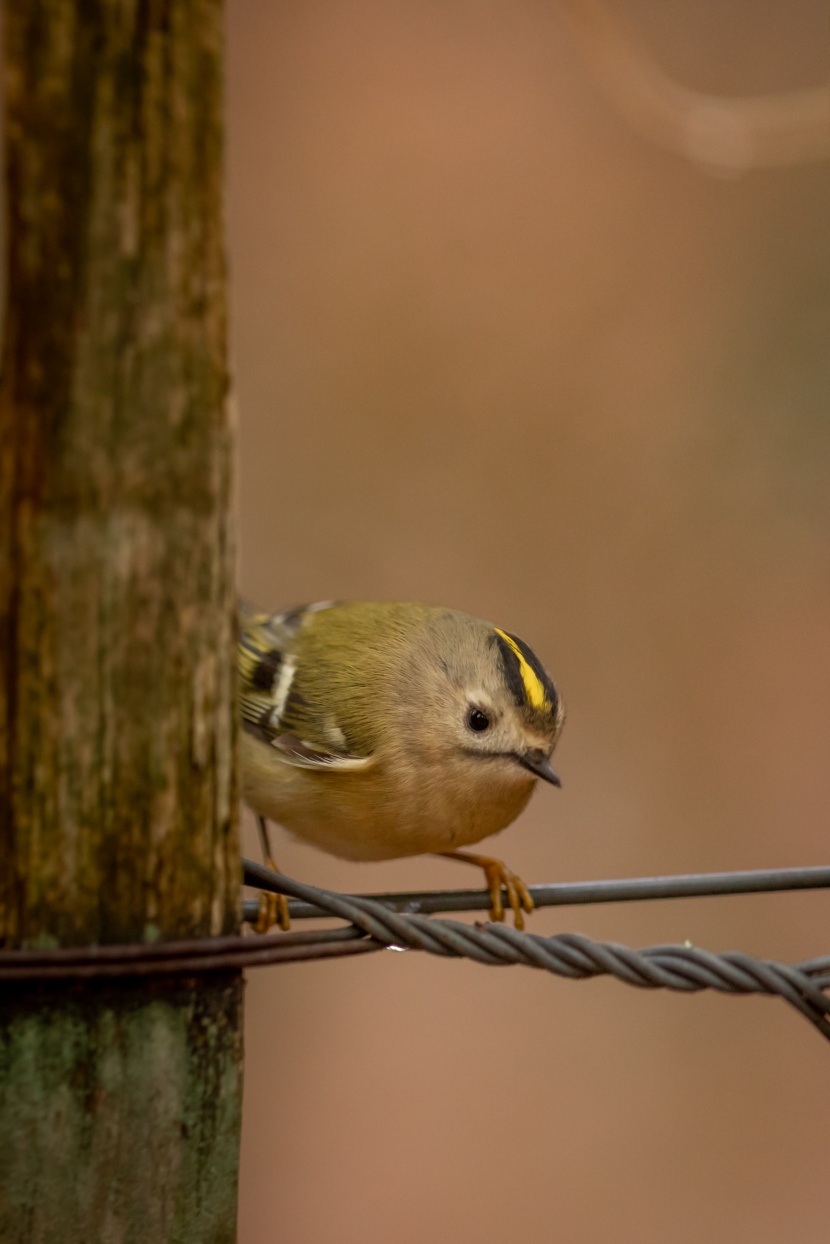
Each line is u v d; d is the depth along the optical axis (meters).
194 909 3.83
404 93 14.89
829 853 12.72
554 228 14.89
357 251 14.69
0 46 3.75
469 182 14.88
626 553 14.05
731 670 13.59
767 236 14.70
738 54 15.20
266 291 14.52
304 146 14.76
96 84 3.44
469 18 15.00
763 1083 11.52
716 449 14.27
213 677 3.80
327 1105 11.37
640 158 14.96
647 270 14.82
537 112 14.98
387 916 4.18
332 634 6.55
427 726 6.01
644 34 15.26
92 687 3.66
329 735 6.10
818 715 13.32
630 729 13.42
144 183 3.50
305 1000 11.82
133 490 3.62
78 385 3.55
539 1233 10.48
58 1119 3.72
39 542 3.61
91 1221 3.74
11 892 3.69
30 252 3.50
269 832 6.69
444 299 14.70
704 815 13.02
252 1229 10.70
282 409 14.27
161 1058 3.80
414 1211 10.63
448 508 14.16
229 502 3.77
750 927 12.20
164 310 3.57
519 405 14.51
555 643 13.72
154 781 3.73
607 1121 11.26
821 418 14.16
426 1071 11.58
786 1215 10.59
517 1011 12.00
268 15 14.74
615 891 4.57
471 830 6.23
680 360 14.60
